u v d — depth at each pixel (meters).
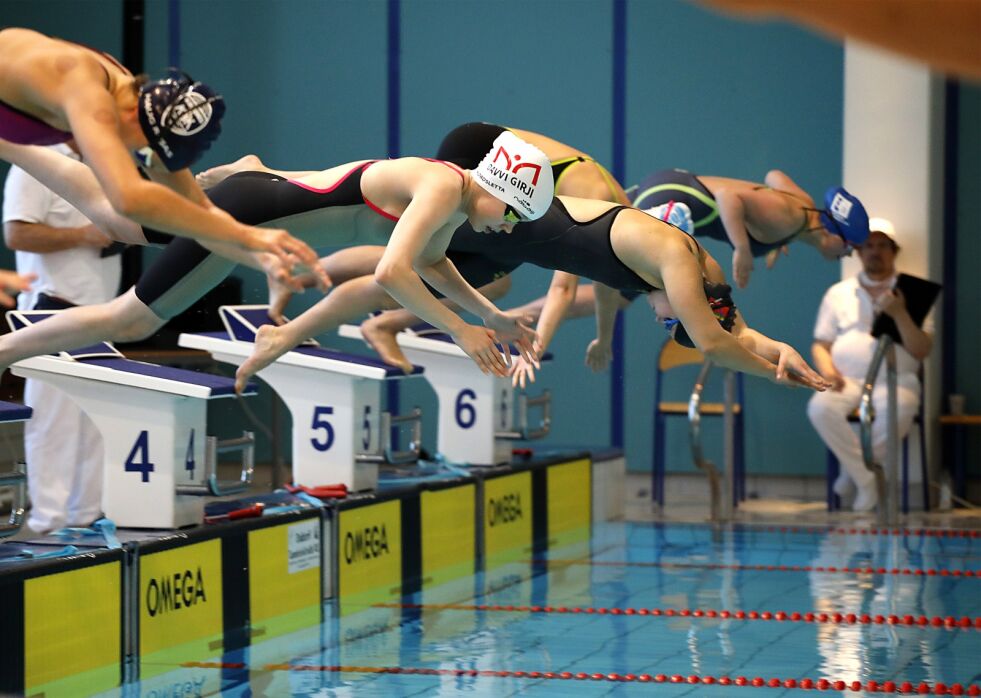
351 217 12.83
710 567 20.19
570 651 14.18
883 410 26.03
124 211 8.33
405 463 20.12
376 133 31.66
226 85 32.12
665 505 28.52
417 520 19.33
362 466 18.59
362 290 13.93
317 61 31.80
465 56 31.23
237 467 31.31
